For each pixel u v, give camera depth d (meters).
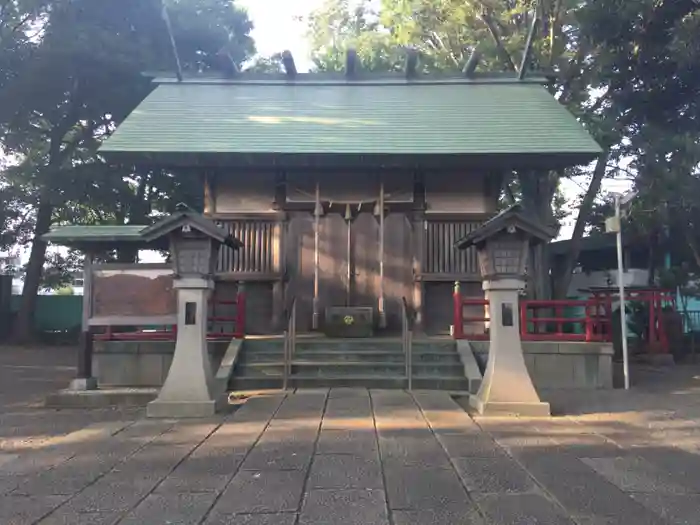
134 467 5.86
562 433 7.25
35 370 14.87
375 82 16.42
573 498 4.95
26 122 21.34
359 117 14.25
